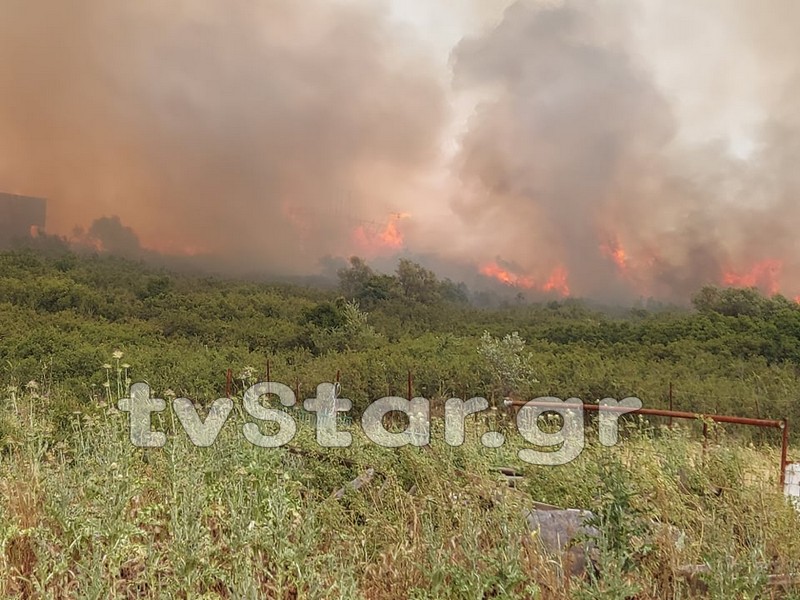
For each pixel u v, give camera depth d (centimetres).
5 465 407
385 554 304
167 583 269
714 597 269
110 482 319
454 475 388
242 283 5762
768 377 2089
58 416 564
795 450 716
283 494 317
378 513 352
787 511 346
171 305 4056
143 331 3173
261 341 2847
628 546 291
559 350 3114
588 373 1855
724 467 414
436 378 1416
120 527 278
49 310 3653
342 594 253
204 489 334
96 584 241
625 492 306
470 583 265
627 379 1741
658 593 297
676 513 350
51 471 367
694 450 476
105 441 395
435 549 284
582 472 437
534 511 355
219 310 3944
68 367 1434
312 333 2744
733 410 1443
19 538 306
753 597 264
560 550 313
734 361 2506
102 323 3334
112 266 5688
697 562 309
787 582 283
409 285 5138
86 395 845
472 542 295
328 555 280
